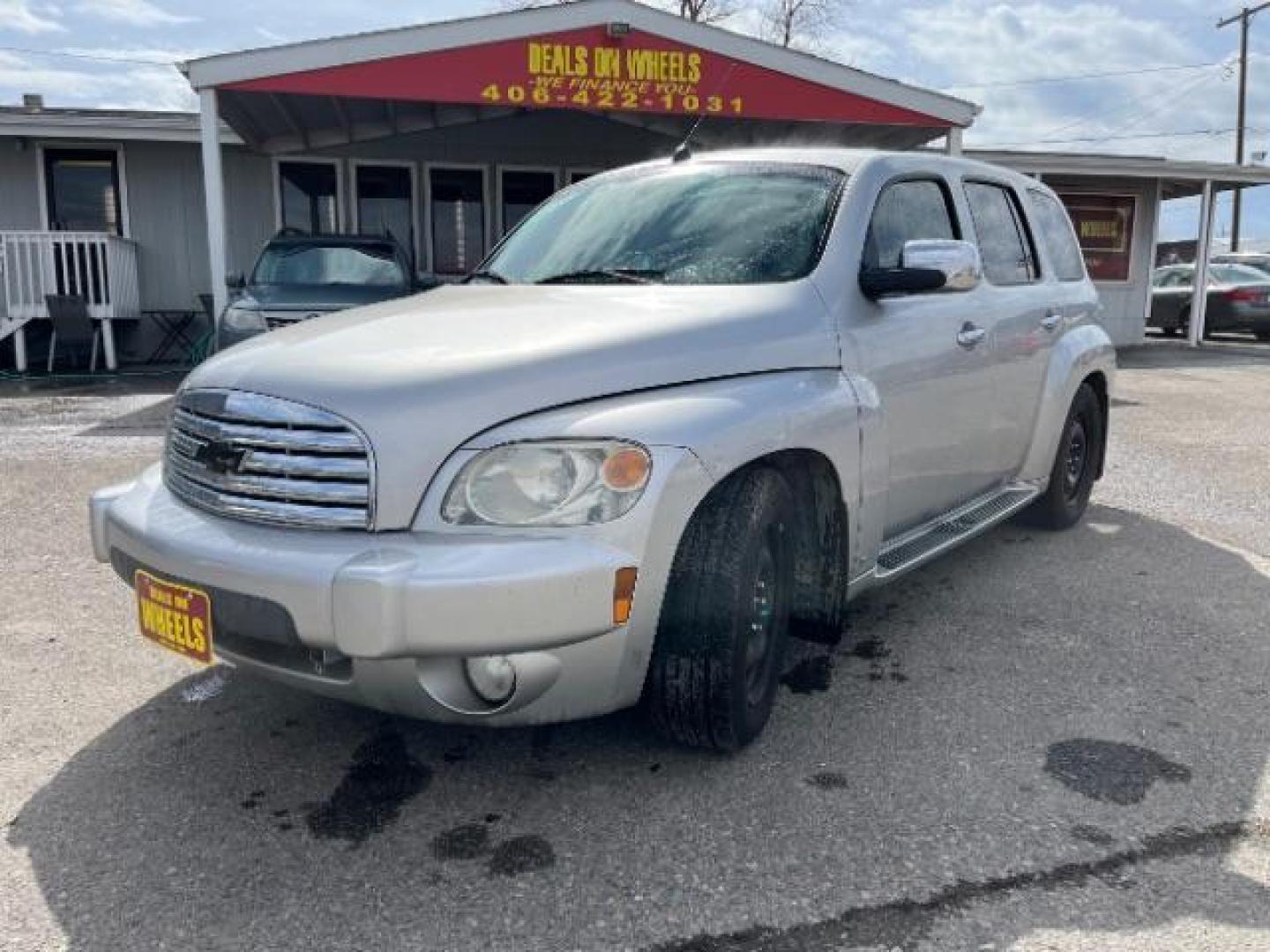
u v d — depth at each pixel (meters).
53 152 15.01
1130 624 4.20
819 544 3.40
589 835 2.67
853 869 2.51
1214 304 21.00
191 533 2.68
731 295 3.27
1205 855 2.58
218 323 9.68
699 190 3.94
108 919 2.33
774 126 14.02
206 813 2.79
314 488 2.58
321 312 9.25
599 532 2.54
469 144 15.98
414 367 2.66
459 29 10.99
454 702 2.56
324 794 2.88
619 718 3.32
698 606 2.80
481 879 2.49
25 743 3.17
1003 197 4.88
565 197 4.43
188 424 2.88
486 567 2.42
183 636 2.69
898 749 3.12
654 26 11.45
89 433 8.71
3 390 11.91
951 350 3.99
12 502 6.20
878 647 3.95
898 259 3.85
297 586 2.45
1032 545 5.36
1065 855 2.57
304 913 2.36
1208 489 6.80
